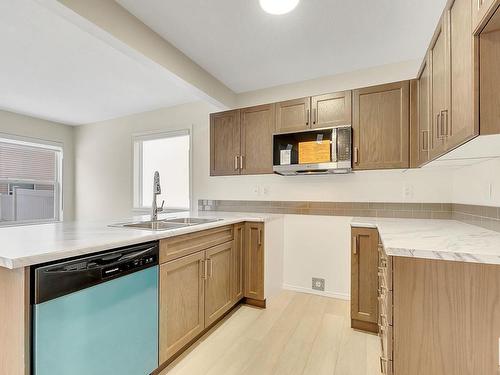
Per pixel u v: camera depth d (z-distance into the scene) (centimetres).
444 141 135
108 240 128
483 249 110
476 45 100
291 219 292
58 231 157
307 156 245
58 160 445
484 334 107
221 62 251
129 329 136
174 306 167
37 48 222
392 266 119
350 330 210
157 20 190
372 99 224
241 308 249
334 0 170
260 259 249
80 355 114
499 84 97
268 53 235
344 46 224
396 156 215
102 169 427
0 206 389
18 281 100
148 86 301
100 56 236
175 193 373
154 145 392
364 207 259
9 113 379
